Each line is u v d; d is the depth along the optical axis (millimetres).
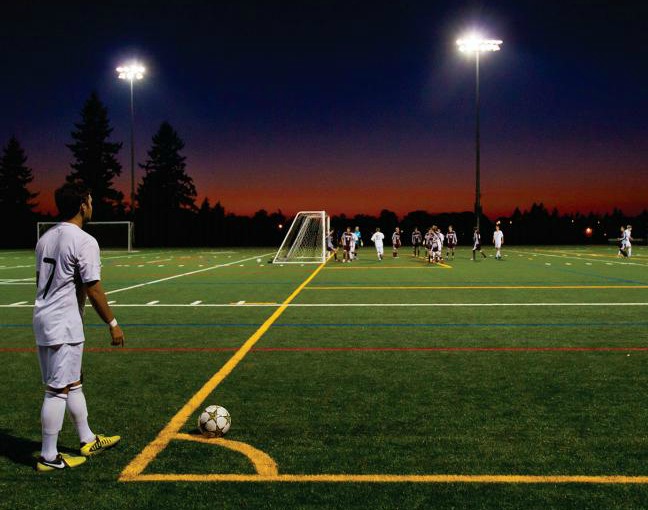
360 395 5430
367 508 3205
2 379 6133
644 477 3602
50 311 3736
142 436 4375
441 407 5047
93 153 70062
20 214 67938
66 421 4750
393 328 9125
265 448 4113
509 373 6230
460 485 3494
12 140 70375
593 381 5875
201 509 3215
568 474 3648
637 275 18969
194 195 77375
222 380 6016
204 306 11906
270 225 61562
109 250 48125
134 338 8438
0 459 3963
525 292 14070
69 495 3402
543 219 69312
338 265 25922
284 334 8688
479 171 28672
